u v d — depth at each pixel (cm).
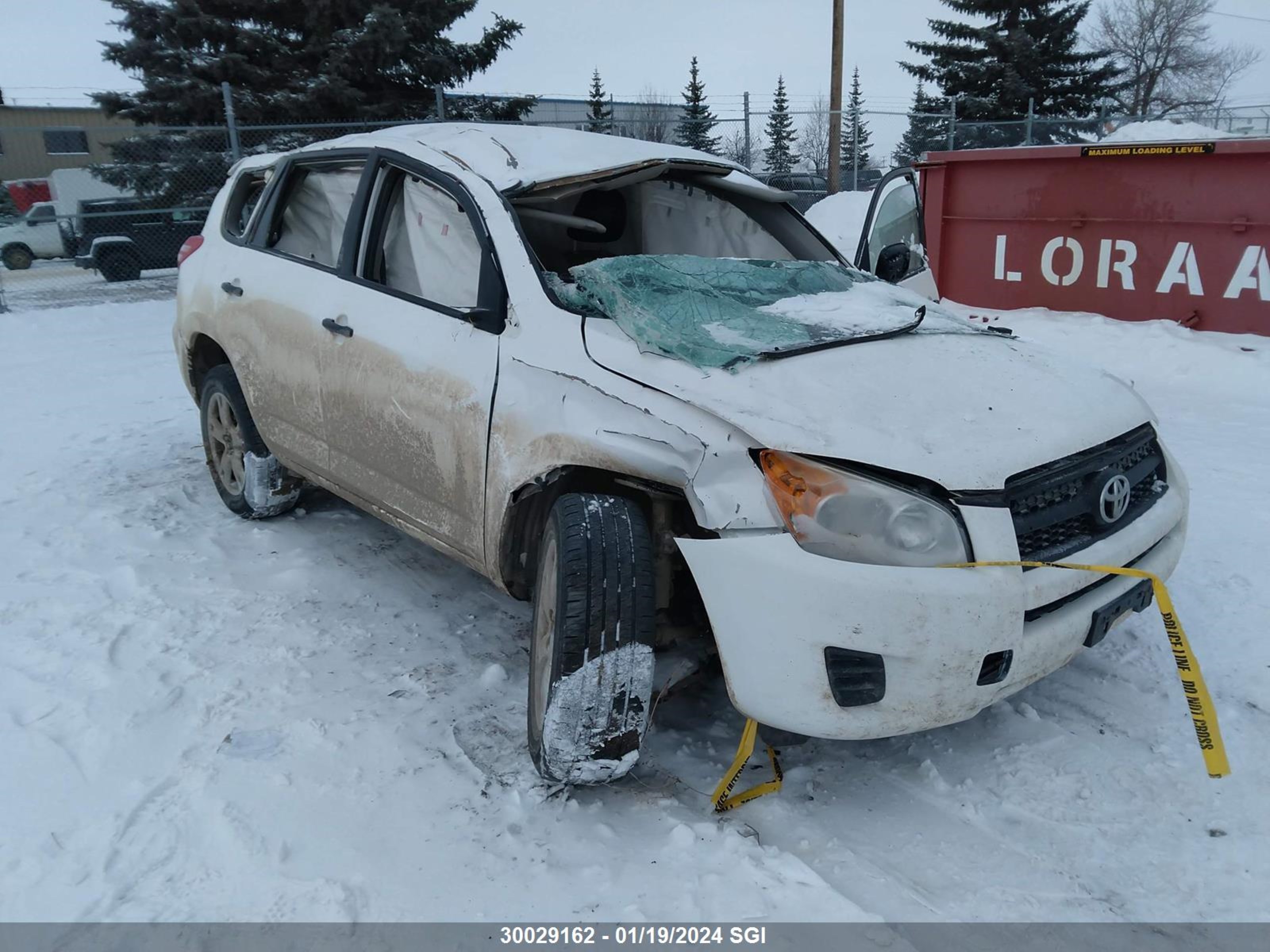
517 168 324
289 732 278
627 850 230
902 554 218
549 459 263
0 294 1260
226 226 455
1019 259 895
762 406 237
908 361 267
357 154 369
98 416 669
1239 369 685
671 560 267
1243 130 1945
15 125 2019
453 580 390
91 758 264
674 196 409
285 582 383
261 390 404
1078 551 239
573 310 281
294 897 214
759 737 279
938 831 237
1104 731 277
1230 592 358
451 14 2211
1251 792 247
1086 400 265
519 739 277
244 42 2072
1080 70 3484
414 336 317
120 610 355
